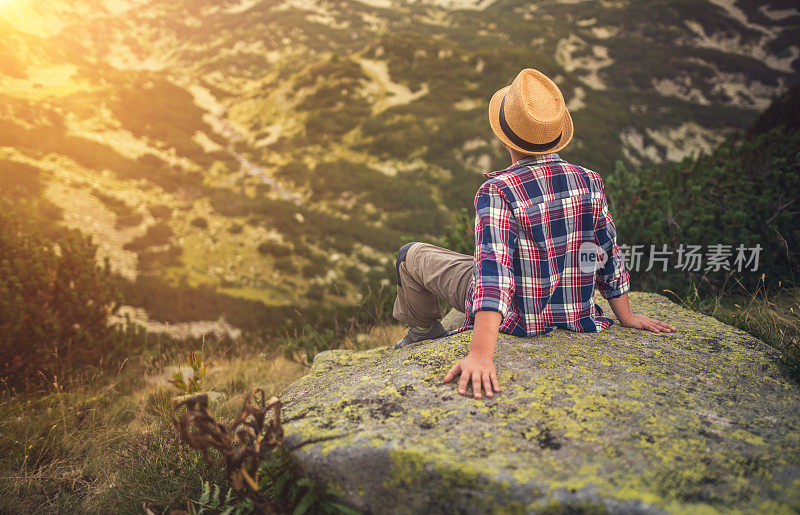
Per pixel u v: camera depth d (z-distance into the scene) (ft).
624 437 3.96
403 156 139.03
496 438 3.98
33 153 85.92
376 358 6.97
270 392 11.43
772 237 13.29
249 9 363.97
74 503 6.72
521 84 5.13
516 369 5.02
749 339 6.27
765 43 212.64
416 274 6.47
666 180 18.90
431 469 3.70
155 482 6.23
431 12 360.89
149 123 122.83
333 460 3.97
